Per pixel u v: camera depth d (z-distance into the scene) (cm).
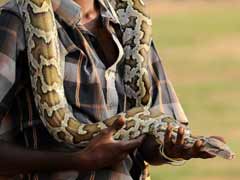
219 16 4638
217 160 1600
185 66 2958
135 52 617
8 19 575
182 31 4022
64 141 575
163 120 580
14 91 572
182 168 1541
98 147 564
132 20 627
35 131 577
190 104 2247
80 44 585
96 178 577
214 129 1959
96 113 580
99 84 582
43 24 575
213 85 2547
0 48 569
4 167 569
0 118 569
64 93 578
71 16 585
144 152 595
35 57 574
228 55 3238
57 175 572
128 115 579
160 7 4919
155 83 625
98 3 604
